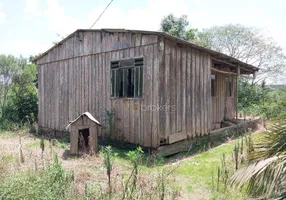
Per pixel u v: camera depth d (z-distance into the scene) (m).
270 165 2.24
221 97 10.38
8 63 13.27
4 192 2.76
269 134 2.60
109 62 7.25
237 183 2.45
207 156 6.06
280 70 21.66
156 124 5.96
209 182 4.19
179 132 6.61
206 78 7.75
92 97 7.87
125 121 6.78
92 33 7.84
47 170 3.55
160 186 3.50
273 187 2.15
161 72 6.02
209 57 7.91
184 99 6.81
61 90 9.21
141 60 6.32
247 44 22.39
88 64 8.02
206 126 7.74
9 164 4.45
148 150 6.14
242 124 9.70
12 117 11.45
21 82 13.45
